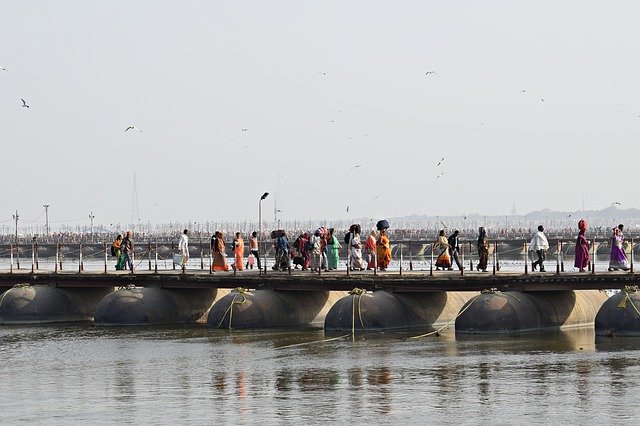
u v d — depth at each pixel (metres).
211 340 86.50
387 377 66.94
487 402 58.72
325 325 91.12
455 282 91.38
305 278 96.12
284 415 56.06
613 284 87.25
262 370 70.50
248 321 93.94
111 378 68.94
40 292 105.62
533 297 90.12
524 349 77.94
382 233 110.75
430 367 70.38
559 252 92.62
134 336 90.62
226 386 64.88
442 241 109.25
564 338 84.19
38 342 87.81
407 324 91.88
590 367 69.44
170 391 63.66
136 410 58.06
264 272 105.19
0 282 110.62
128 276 104.81
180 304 102.50
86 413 57.56
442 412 56.34
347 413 56.34
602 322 85.44
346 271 105.56
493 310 87.06
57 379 69.00
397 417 55.28
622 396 59.75
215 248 112.69
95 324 100.56
